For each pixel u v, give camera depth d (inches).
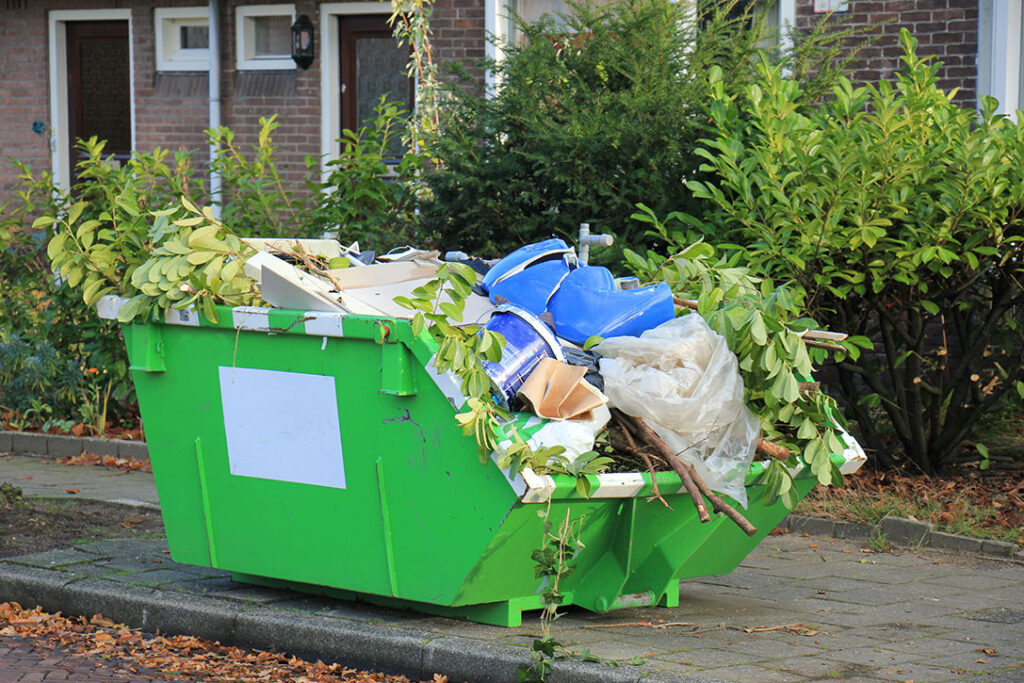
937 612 249.0
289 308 227.0
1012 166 328.2
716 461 217.5
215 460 241.1
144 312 240.7
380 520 221.0
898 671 203.9
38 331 445.4
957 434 368.5
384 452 218.1
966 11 461.4
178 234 239.6
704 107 351.9
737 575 281.4
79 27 684.1
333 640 222.2
